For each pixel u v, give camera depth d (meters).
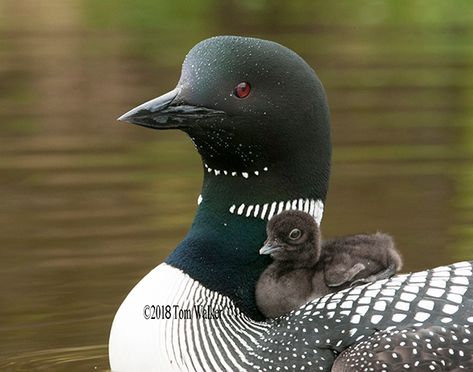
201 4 24.09
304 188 8.84
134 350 8.55
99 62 20.22
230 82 8.59
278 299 8.70
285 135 8.69
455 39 21.88
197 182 14.54
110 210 13.59
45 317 10.90
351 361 8.12
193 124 8.62
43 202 13.90
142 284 8.73
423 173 14.76
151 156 15.54
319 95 8.78
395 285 8.49
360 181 14.58
